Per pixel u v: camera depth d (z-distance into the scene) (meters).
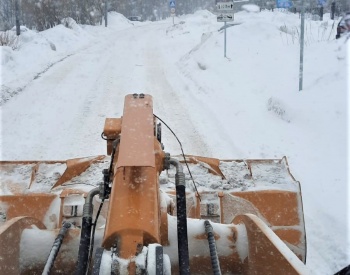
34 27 30.91
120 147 2.67
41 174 4.54
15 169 4.59
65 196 4.08
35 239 2.73
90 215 2.57
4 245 2.42
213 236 2.62
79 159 4.73
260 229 2.65
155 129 3.55
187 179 4.45
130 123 3.03
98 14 41.00
